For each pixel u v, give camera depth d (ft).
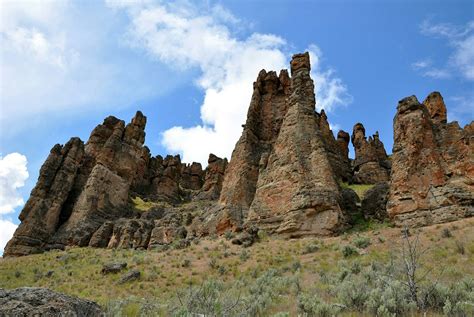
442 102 115.55
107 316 34.45
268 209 118.21
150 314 41.34
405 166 98.89
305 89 143.43
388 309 35.45
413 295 35.96
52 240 157.58
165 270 94.79
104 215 172.45
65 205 176.04
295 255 88.58
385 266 58.29
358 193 135.85
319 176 113.70
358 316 35.70
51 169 177.78
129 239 145.59
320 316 36.73
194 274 88.48
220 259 98.94
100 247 149.07
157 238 143.33
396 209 95.35
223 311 36.19
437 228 83.20
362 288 41.68
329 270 68.03
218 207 137.49
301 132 127.65
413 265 38.14
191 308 37.93
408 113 107.14
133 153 207.51
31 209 162.50
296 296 49.80
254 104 164.66
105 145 194.49
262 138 157.17
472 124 108.06
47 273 107.55
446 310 33.14
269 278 66.33
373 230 96.99
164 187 236.84
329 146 154.51
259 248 101.45
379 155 200.34
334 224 101.35
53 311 28.53
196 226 140.46
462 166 93.76
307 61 152.25
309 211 105.70
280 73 176.65
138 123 221.66
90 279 94.99
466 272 51.62
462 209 86.43
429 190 93.30
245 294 57.11
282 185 118.93
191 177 284.41
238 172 140.05
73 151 187.62
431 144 100.01
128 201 199.52
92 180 177.06
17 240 151.64
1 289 30.07
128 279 87.20
